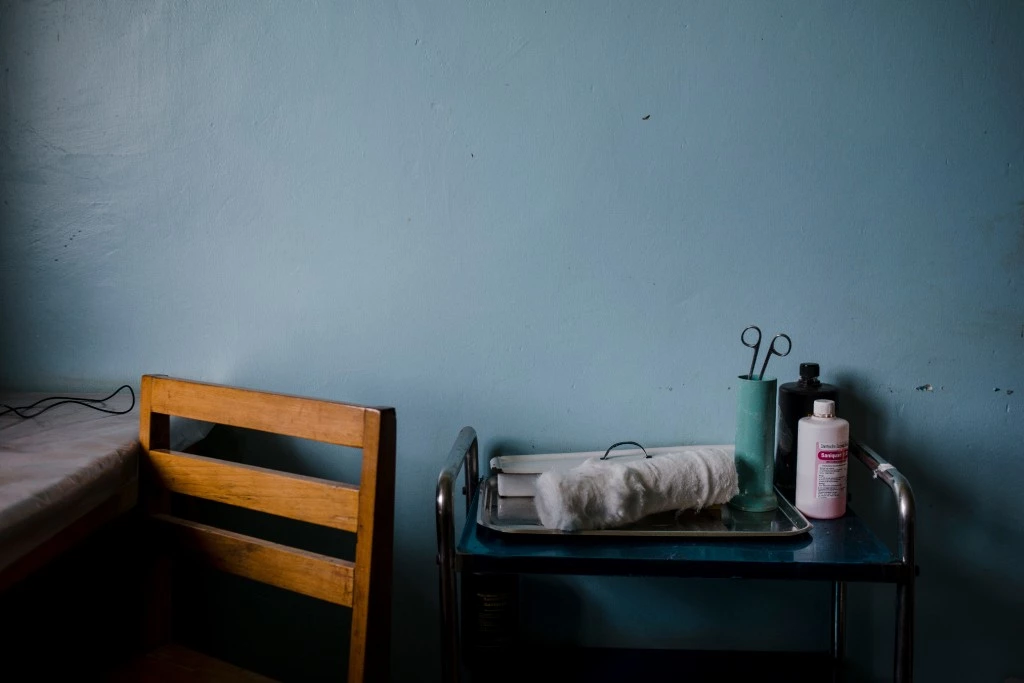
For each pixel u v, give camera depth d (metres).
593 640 1.42
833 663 1.33
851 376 1.33
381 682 1.01
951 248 1.29
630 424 1.37
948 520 1.34
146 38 1.37
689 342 1.34
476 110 1.33
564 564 0.98
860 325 1.32
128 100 1.38
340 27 1.33
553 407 1.38
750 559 0.98
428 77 1.33
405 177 1.35
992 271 1.29
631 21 1.29
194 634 1.50
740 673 1.30
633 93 1.30
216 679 1.10
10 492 0.93
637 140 1.31
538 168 1.33
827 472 1.13
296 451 1.45
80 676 1.37
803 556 0.99
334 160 1.36
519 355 1.37
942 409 1.32
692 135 1.30
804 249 1.31
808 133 1.29
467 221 1.35
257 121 1.37
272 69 1.35
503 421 1.39
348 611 1.47
